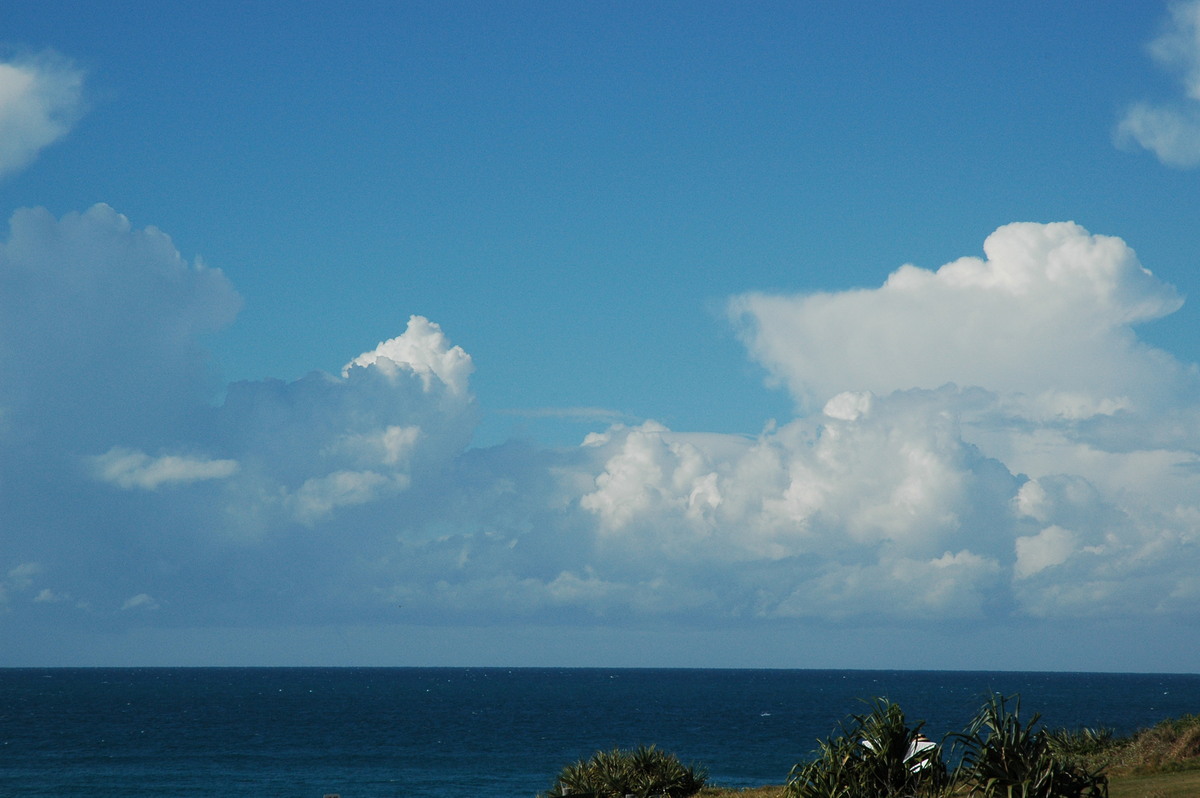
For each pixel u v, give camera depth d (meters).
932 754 16.97
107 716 136.50
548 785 59.56
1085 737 29.31
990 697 16.69
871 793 16.78
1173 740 25.23
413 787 60.69
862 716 18.14
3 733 106.56
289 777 66.25
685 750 82.00
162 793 58.38
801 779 17.34
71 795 57.66
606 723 121.56
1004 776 15.34
